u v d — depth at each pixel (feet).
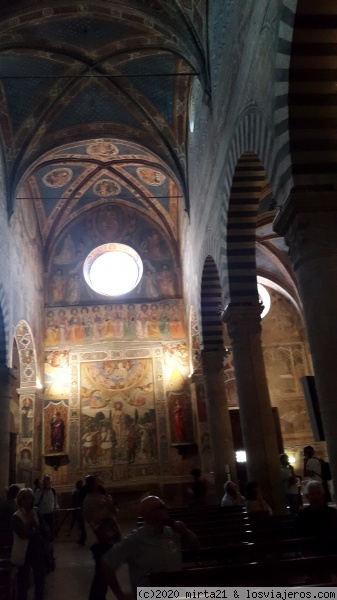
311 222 21.13
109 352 74.33
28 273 66.69
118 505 66.80
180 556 12.85
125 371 73.51
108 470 68.33
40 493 40.98
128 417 71.00
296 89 21.90
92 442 69.56
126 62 52.37
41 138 58.34
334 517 18.12
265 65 24.93
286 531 19.83
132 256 80.84
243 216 36.42
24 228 65.87
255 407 34.99
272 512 32.81
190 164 56.03
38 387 69.56
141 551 12.51
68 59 51.44
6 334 52.03
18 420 67.87
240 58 30.55
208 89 42.09
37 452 67.51
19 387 69.56
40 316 73.20
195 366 70.69
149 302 77.36
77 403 71.41
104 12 45.96
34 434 66.95
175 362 74.08
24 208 66.69
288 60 21.50
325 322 19.97
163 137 58.54
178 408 71.46
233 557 15.85
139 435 70.23
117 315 76.48
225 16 35.19
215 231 41.70
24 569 20.65
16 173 57.00
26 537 20.10
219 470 47.85
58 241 80.02
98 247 80.07
